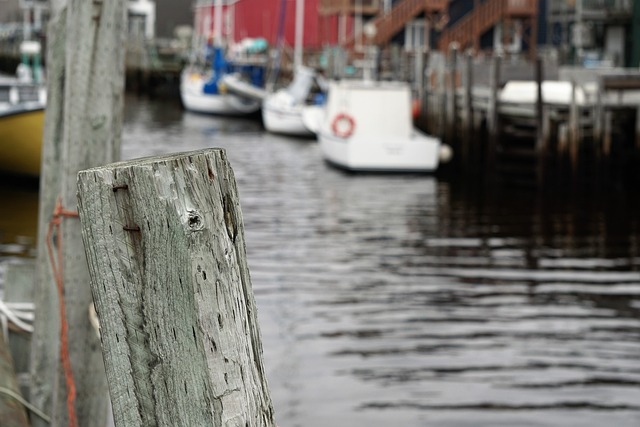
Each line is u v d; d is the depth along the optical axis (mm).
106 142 6023
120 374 2527
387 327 13602
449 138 36281
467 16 55031
